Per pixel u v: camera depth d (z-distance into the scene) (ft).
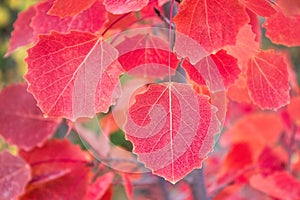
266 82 1.54
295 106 2.48
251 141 2.57
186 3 1.30
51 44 1.34
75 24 1.53
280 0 1.40
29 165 1.89
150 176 2.13
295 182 2.02
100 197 1.92
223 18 1.30
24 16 1.81
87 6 1.36
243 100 1.62
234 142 2.51
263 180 2.03
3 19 5.49
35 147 1.93
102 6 1.52
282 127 2.61
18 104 1.94
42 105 1.32
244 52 1.47
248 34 1.44
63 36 1.35
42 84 1.33
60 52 1.34
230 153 2.31
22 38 1.80
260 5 1.34
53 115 1.32
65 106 1.32
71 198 1.90
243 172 2.21
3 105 1.93
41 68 1.34
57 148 1.94
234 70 1.38
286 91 1.54
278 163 2.34
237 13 1.30
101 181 1.93
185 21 1.30
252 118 2.59
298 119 2.50
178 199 2.41
